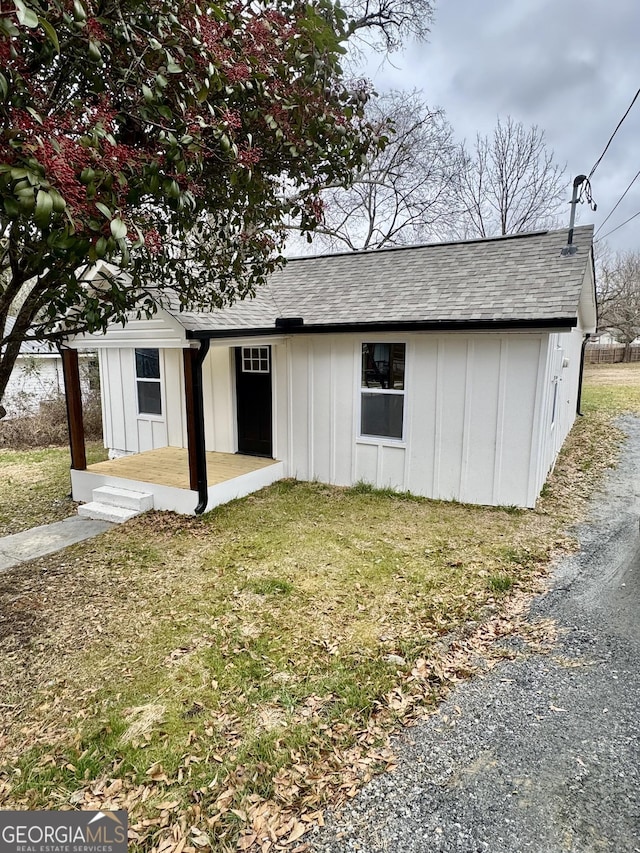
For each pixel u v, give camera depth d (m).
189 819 2.24
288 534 5.67
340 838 2.14
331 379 7.38
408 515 6.23
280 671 3.28
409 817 2.23
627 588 4.32
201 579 4.62
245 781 2.44
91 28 2.33
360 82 4.40
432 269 7.63
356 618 3.91
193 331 5.73
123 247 2.35
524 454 6.24
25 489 7.82
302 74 3.40
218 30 2.86
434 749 2.62
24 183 1.95
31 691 3.14
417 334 6.60
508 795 2.33
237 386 8.26
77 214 2.25
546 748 2.60
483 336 6.21
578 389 13.87
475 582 4.47
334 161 3.96
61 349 6.54
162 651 3.53
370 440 7.20
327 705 2.96
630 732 2.70
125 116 2.93
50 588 4.50
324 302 7.72
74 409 7.08
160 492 6.53
